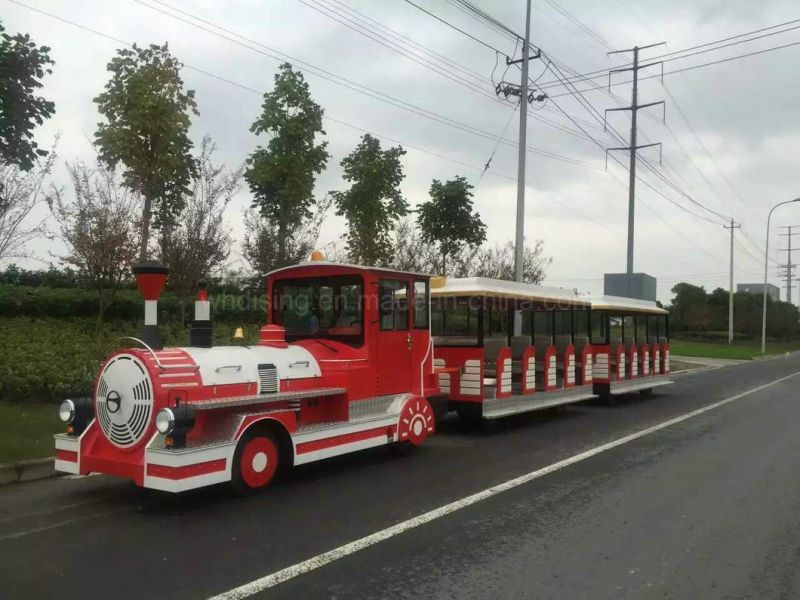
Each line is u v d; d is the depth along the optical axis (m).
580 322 14.25
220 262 14.03
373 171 16.11
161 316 14.59
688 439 10.23
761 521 5.86
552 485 7.11
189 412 5.72
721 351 46.25
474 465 8.10
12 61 8.58
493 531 5.48
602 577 4.52
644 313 17.06
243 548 4.97
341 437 7.34
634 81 28.62
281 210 14.89
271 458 6.67
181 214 13.34
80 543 5.06
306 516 5.82
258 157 14.57
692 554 5.00
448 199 18.66
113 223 11.65
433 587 4.29
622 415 13.30
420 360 8.95
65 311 13.70
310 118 14.73
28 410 9.33
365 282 7.95
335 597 4.11
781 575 4.60
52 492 6.54
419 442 8.63
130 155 12.06
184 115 12.57
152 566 4.59
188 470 5.70
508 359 11.13
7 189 11.91
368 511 6.00
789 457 8.77
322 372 7.46
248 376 6.67
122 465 5.95
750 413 13.64
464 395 10.51
